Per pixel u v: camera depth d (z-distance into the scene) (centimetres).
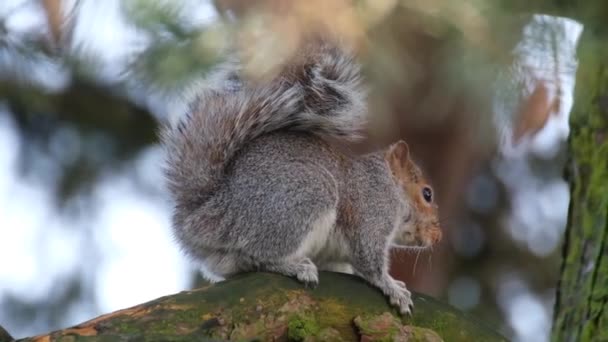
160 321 654
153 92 579
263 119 839
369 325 710
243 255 809
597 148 785
